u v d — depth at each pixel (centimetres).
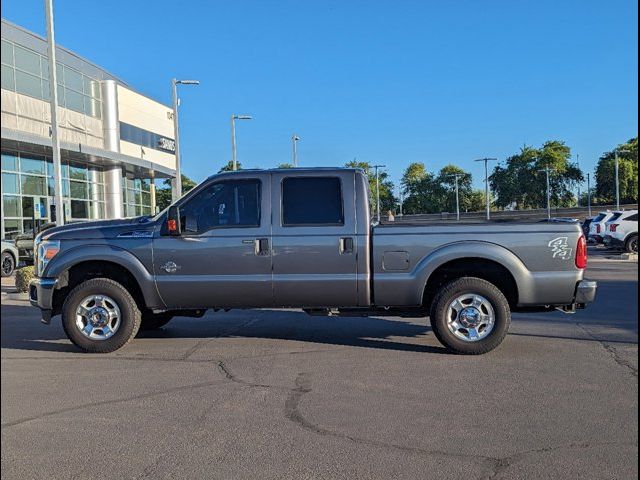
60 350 739
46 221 2447
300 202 700
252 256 693
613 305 1070
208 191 710
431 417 476
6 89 2616
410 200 10612
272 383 577
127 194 4069
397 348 726
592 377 586
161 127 4544
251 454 408
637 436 434
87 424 470
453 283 677
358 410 495
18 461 403
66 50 3155
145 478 375
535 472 376
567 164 10294
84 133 3362
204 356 695
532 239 670
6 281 1692
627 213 2406
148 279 704
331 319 961
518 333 809
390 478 370
